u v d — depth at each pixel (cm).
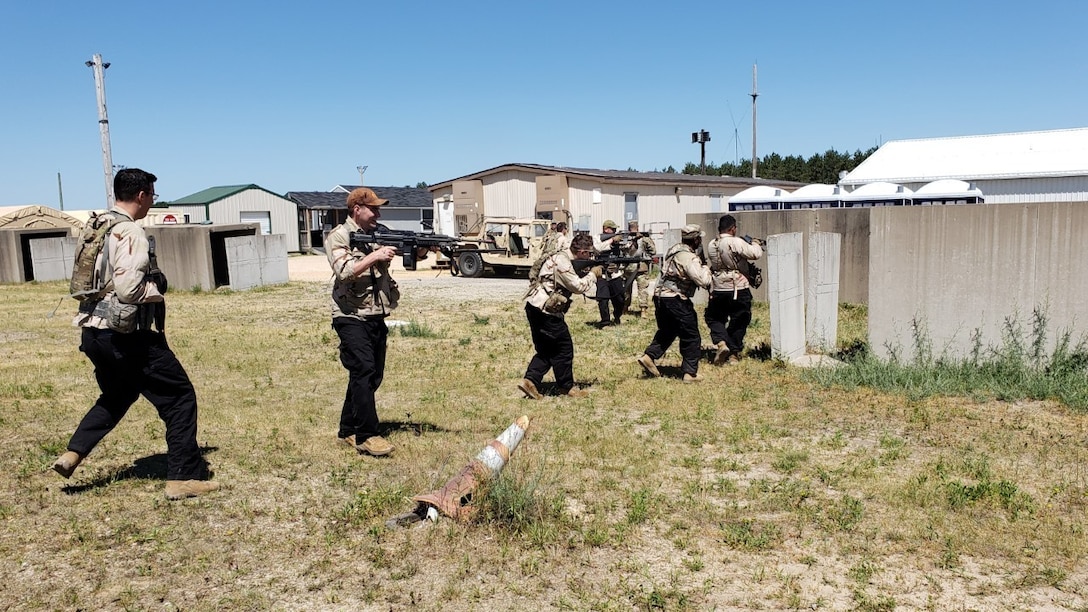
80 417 653
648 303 1388
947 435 586
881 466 521
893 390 720
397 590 352
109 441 573
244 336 1196
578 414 677
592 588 355
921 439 580
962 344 774
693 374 802
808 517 434
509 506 418
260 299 1812
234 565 375
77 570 368
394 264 3006
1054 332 741
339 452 554
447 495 427
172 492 456
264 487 481
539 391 780
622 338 1121
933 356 784
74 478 491
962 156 3244
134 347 433
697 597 348
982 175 3059
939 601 345
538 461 527
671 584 359
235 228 2061
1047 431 585
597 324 1259
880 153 3506
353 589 353
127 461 529
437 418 662
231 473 505
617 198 3003
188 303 1727
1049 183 2948
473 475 432
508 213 3145
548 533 404
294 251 4266
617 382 805
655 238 2953
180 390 456
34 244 2298
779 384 771
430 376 866
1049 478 489
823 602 343
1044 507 441
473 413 681
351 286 532
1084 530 409
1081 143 3094
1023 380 708
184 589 352
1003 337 757
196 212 3984
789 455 544
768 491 477
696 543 403
